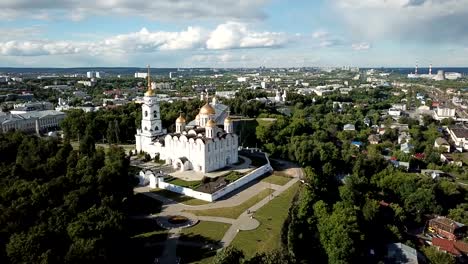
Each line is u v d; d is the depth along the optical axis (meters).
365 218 136.00
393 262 116.56
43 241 79.62
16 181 113.12
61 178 114.06
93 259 76.50
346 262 105.56
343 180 181.50
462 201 172.75
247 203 134.25
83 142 158.75
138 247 101.81
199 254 98.56
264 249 101.25
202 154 163.38
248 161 183.75
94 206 97.19
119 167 127.31
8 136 156.38
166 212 125.69
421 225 152.12
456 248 129.50
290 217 122.44
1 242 84.75
